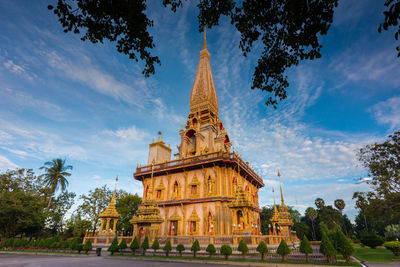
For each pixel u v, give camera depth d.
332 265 14.98
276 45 8.59
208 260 17.61
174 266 15.23
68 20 7.14
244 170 33.06
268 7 7.68
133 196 45.19
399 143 24.02
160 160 38.75
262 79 9.40
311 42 7.77
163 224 31.38
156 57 8.52
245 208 23.53
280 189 36.25
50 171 50.56
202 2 8.49
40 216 41.28
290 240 33.06
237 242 21.12
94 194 42.53
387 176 23.55
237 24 8.29
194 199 29.84
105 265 15.76
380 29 5.80
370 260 19.28
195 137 39.19
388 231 45.78
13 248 32.09
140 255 21.33
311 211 75.19
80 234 40.53
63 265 15.94
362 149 26.11
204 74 46.59
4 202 36.00
